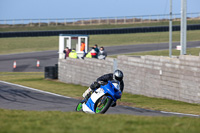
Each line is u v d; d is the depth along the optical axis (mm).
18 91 61625
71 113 28531
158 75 57000
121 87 29906
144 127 20172
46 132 18031
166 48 182875
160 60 56406
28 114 27641
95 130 18781
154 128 19859
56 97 55094
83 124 21141
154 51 170375
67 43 110875
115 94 28688
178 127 20406
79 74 80438
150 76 59031
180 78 51969
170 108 43750
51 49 188750
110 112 38812
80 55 111188
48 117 25281
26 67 130375
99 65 72562
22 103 47250
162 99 54719
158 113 38906
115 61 68250
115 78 29141
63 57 110625
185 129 19609
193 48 171125
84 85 78312
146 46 194500
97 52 91625
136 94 62719
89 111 29609
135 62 62969
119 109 41688
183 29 73125
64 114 27578
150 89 59125
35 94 58219
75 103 47875
